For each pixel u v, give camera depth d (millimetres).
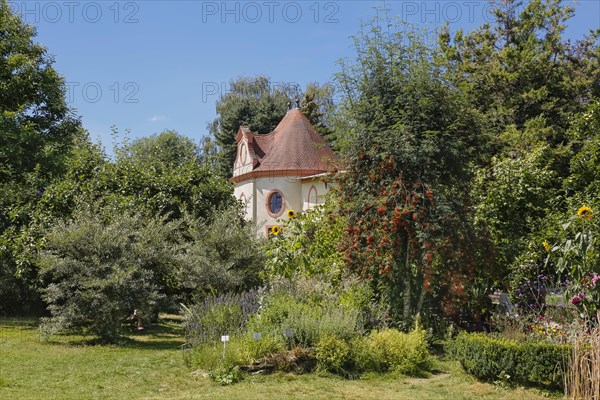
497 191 12695
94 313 10914
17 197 17141
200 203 17969
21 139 20438
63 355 9594
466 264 10094
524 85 26422
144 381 7707
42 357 9344
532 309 10422
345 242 10336
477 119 10781
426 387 7625
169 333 13484
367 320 9594
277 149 34688
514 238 12266
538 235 11906
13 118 21031
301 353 8305
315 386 7535
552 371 7340
